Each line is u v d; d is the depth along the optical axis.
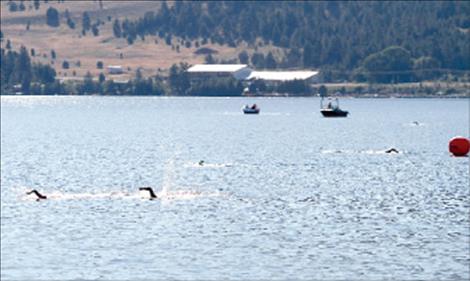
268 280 175.50
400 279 176.00
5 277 176.12
